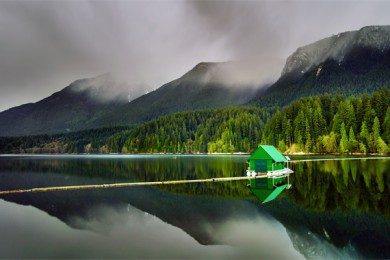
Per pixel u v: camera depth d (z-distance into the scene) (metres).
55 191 53.81
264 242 26.66
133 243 27.00
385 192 42.12
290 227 29.95
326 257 23.19
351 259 22.67
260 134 194.25
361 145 123.25
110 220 34.50
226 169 85.94
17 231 30.72
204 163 111.44
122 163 123.25
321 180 55.06
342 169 68.38
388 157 103.25
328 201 38.69
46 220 34.84
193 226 31.52
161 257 23.81
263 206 38.31
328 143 136.62
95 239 28.12
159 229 30.89
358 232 27.61
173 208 39.19
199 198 44.91
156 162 124.94
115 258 23.61
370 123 130.12
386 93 137.75
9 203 44.03
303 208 36.19
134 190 53.53
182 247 25.91
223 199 43.56
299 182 54.59
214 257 23.83
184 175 74.56
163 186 57.19
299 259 22.73
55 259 23.59
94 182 65.00
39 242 27.36
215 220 33.31
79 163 127.62
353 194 41.78
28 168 103.00
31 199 46.78
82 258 23.73
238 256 23.75
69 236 29.06
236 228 30.48
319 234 27.72
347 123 136.88
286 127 155.75
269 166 65.56
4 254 24.58
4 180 70.12
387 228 28.20
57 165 116.38
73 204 42.91
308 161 94.38
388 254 23.28
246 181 59.25
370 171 62.62
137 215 36.44
